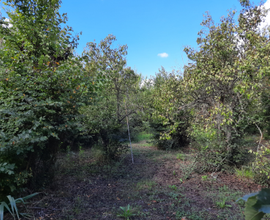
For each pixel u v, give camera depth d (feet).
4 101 10.92
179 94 19.25
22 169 12.21
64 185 14.92
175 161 22.95
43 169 13.97
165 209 11.41
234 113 16.71
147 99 25.76
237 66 14.60
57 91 12.65
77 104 13.37
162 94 20.88
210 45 16.88
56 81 12.37
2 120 10.77
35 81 11.83
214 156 18.20
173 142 29.71
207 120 17.04
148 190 14.44
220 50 16.16
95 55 22.66
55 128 12.27
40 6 14.92
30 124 11.78
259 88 14.88
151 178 17.26
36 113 11.80
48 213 10.62
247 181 15.79
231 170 17.56
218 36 16.49
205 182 15.98
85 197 13.08
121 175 18.06
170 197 13.17
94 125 20.95
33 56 13.24
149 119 28.68
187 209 11.41
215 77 16.06
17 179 10.61
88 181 16.26
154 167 20.72
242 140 18.20
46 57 12.98
